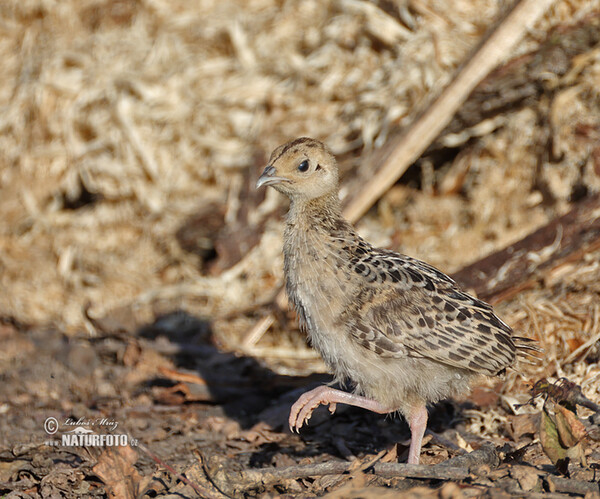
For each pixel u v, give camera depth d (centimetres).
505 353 715
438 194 1241
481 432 808
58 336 1078
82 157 1354
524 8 1063
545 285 972
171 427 852
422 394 717
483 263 1055
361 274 720
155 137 1337
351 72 1287
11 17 1549
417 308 706
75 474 723
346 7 1312
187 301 1194
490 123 1203
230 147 1314
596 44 1147
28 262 1293
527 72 1144
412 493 582
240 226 1256
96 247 1316
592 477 605
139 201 1328
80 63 1414
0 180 1390
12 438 811
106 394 928
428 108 1103
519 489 588
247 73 1350
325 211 767
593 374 830
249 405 914
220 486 661
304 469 674
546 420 636
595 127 1124
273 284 1183
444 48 1218
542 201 1150
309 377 958
